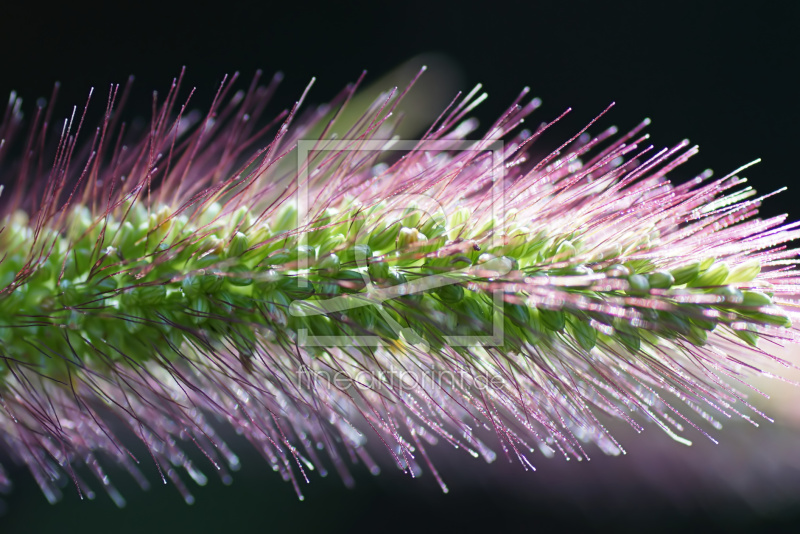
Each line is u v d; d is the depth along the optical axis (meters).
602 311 0.15
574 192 0.16
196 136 0.16
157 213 0.16
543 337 0.15
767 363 0.16
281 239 0.15
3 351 0.15
